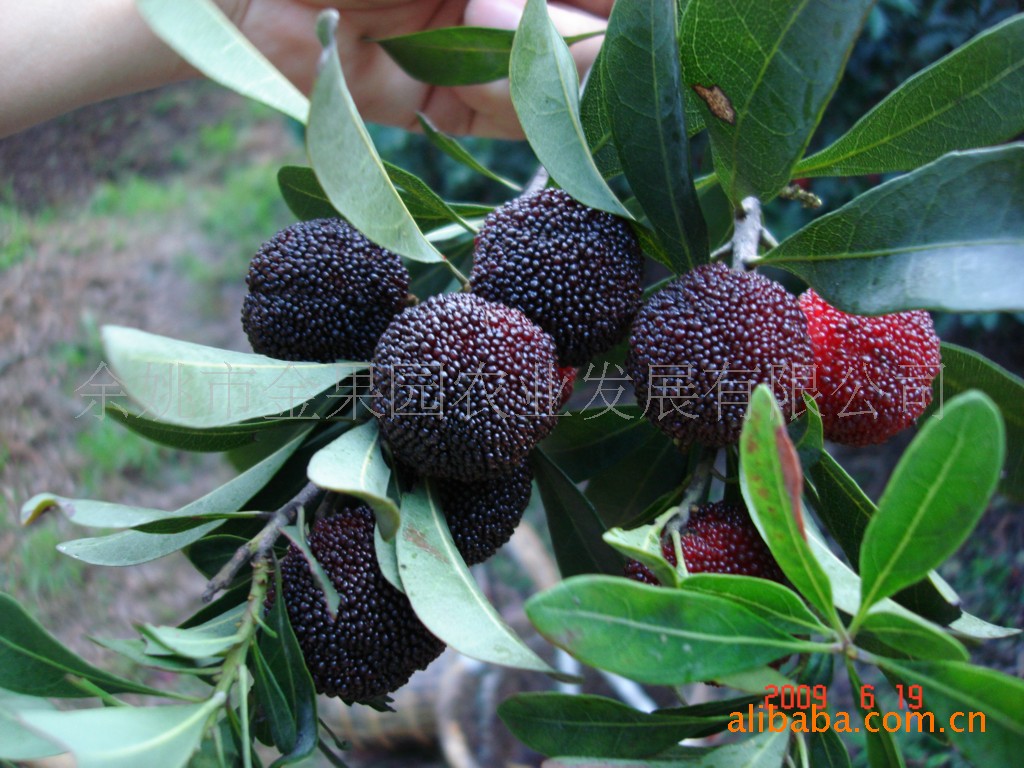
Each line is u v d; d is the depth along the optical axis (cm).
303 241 17
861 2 14
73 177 85
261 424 17
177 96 98
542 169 19
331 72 12
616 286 16
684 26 15
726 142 16
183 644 14
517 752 51
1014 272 13
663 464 21
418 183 18
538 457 19
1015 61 15
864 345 16
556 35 17
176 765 12
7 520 56
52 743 14
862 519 17
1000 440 11
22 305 71
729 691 22
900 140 17
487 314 15
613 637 12
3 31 24
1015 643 37
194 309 75
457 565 15
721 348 15
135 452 63
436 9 28
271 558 15
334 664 15
